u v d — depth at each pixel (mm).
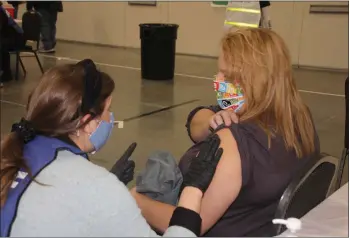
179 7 9562
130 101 5867
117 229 1004
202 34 9438
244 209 1387
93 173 1024
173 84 6973
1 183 1004
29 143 1071
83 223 979
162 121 5016
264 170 1343
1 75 6441
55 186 990
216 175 1298
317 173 1398
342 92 6539
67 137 1105
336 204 1331
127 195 1029
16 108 5293
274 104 1391
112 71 7863
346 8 7770
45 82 1101
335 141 4434
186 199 1131
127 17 10414
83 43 11195
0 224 979
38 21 6969
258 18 3652
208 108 1808
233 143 1325
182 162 1524
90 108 1121
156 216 1455
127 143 4258
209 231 1409
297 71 8031
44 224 968
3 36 6520
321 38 8109
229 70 1417
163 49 7117
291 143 1390
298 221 1126
